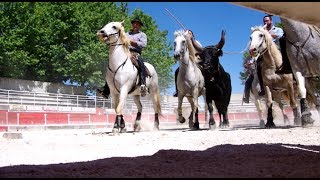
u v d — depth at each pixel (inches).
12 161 281.3
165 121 1445.6
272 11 211.3
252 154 282.8
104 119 1300.4
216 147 327.9
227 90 581.9
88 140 409.1
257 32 525.7
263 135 402.0
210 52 547.5
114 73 498.9
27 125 1020.5
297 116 589.6
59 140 417.7
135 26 562.3
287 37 479.8
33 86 1776.6
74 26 1980.8
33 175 196.2
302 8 211.5
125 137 419.5
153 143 369.4
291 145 336.2
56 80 2075.5
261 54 533.6
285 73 518.0
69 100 1582.2
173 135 418.3
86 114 1223.5
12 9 1823.3
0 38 1766.7
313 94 546.6
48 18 1941.4
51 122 1098.7
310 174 187.9
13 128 984.3
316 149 309.6
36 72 1964.8
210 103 559.2
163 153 293.7
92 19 2004.2
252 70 699.4
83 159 287.6
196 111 566.3
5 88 1665.8
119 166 232.8
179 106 573.0
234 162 242.4
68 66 1973.4
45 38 1919.3
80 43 2015.3
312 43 461.7
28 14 1867.6
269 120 561.6
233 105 2028.8
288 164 228.7
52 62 1982.0
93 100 1638.8
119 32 499.5
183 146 348.8
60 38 1968.5
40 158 295.4
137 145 362.0
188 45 545.0
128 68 500.4
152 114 1424.7
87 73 1983.3
